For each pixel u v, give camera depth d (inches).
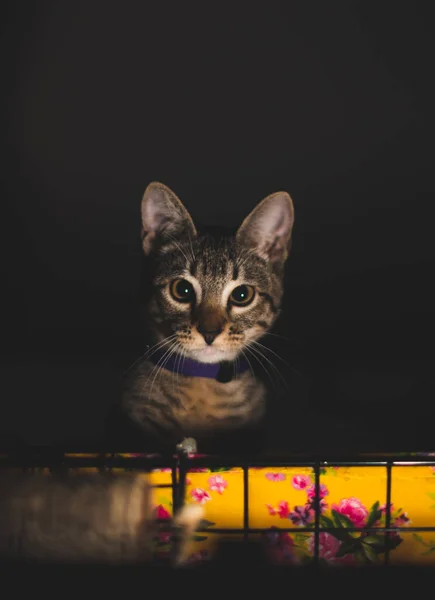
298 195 29.0
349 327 27.7
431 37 28.0
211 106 28.9
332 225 28.9
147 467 12.0
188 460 11.9
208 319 19.0
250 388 19.8
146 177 29.2
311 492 13.4
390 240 29.0
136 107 28.9
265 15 28.1
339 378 25.7
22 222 29.5
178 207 19.6
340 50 28.3
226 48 28.4
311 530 12.3
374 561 12.8
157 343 19.7
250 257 19.8
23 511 12.1
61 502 12.2
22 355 27.9
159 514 12.7
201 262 19.3
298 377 25.0
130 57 28.6
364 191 28.9
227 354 19.3
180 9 28.1
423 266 28.9
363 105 28.6
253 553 12.7
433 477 13.6
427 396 24.8
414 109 28.5
